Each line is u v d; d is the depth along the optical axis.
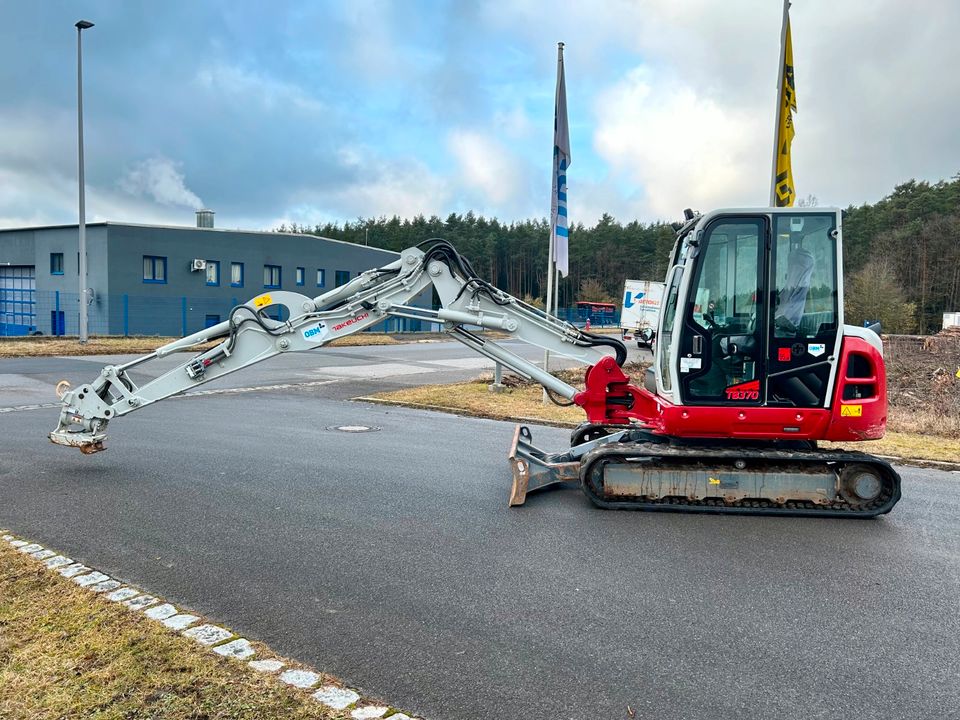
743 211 6.53
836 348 6.49
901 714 3.37
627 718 3.27
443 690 3.46
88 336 29.19
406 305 7.72
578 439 8.30
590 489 6.78
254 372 19.45
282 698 3.31
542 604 4.53
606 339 7.60
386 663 3.71
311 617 4.25
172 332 37.28
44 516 6.13
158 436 10.03
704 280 6.63
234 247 40.19
